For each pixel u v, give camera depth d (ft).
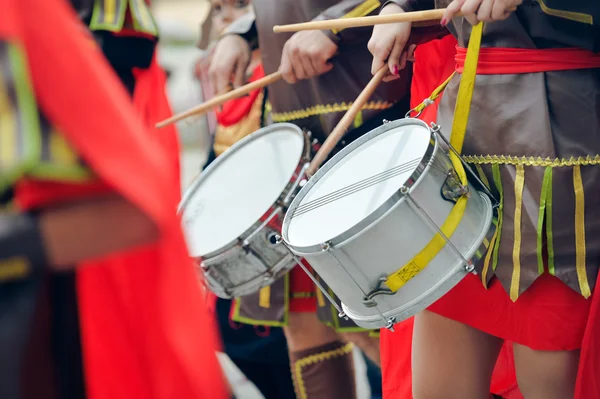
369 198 10.12
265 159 13.75
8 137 5.50
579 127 10.04
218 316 16.80
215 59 15.93
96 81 6.01
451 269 9.83
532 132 10.10
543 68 10.07
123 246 6.04
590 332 10.00
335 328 14.42
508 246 10.39
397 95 13.98
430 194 9.72
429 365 11.53
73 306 6.76
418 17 10.93
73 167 5.82
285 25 12.79
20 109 5.54
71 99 5.84
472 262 9.83
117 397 6.95
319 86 13.92
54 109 5.78
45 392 6.40
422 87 13.47
